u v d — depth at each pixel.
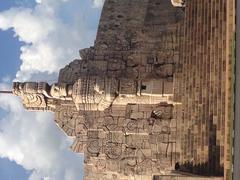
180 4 29.48
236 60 19.97
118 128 28.30
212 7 26.31
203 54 26.09
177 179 23.03
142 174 27.67
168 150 27.44
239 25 20.28
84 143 29.08
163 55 29.14
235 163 19.11
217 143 23.66
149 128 27.94
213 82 24.81
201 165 24.25
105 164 28.17
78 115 29.38
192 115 25.92
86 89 28.11
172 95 27.58
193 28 27.56
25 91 29.48
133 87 27.86
